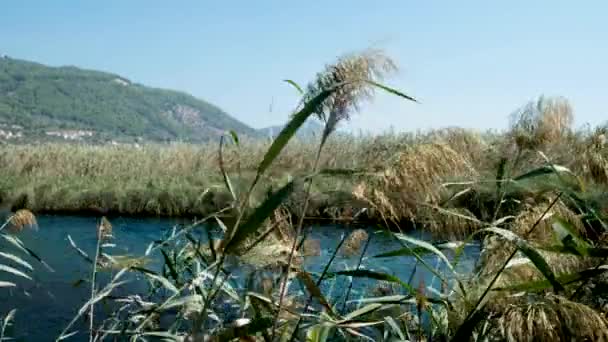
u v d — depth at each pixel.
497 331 2.59
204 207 16.92
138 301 4.34
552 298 2.33
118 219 17.14
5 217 17.06
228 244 2.37
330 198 3.13
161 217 17.53
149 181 19.48
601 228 3.45
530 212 3.25
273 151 2.23
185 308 3.78
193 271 4.47
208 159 22.30
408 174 2.65
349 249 4.38
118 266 4.06
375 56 2.32
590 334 2.11
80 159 22.98
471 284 3.17
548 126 3.66
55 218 17.44
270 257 2.76
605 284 2.76
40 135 189.62
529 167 3.67
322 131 2.36
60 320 7.66
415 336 3.64
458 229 3.46
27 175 21.47
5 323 5.48
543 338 2.11
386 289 4.66
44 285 9.31
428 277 6.61
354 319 3.13
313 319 2.85
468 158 3.38
